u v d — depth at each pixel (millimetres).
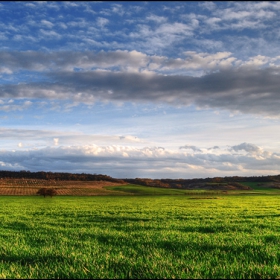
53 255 10203
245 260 9281
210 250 11234
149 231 17406
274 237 14398
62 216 31359
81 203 62344
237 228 18984
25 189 141250
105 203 61500
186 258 9656
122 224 22578
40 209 43844
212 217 28484
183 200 74375
